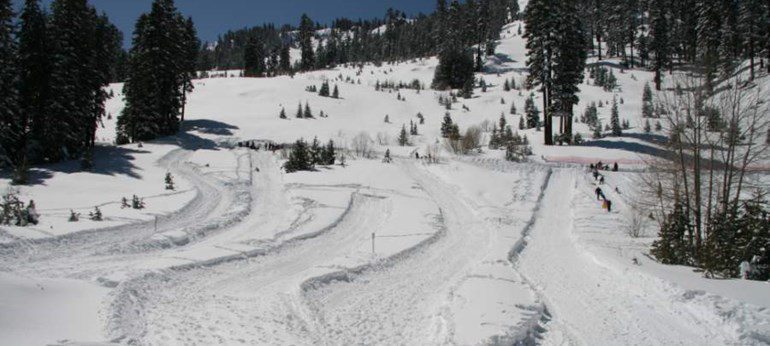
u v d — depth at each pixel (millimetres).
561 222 31875
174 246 22641
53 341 9906
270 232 26016
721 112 22812
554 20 53781
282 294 15594
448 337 11766
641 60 112500
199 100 87688
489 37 137375
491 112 87250
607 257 21469
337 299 15883
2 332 9883
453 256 23094
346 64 151375
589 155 50688
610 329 13336
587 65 113812
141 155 46469
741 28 63625
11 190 30344
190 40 65000
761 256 17828
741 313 12789
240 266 19297
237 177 41469
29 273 17047
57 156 40531
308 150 47688
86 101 45250
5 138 37094
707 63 22875
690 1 100250
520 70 118188
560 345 12219
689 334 12711
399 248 23188
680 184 25438
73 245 20859
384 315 14438
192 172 42906
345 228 28172
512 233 27547
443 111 88688
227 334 11930
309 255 22062
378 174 42781
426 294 16875
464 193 38469
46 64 39938
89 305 12812
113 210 27656
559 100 55375
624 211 33969
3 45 36469
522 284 17344
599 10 122438
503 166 46344
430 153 52156
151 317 12891
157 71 54938
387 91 101688
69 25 43312
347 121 79938
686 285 15227
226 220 28031
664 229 22234
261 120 75312
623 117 77500
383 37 181000
